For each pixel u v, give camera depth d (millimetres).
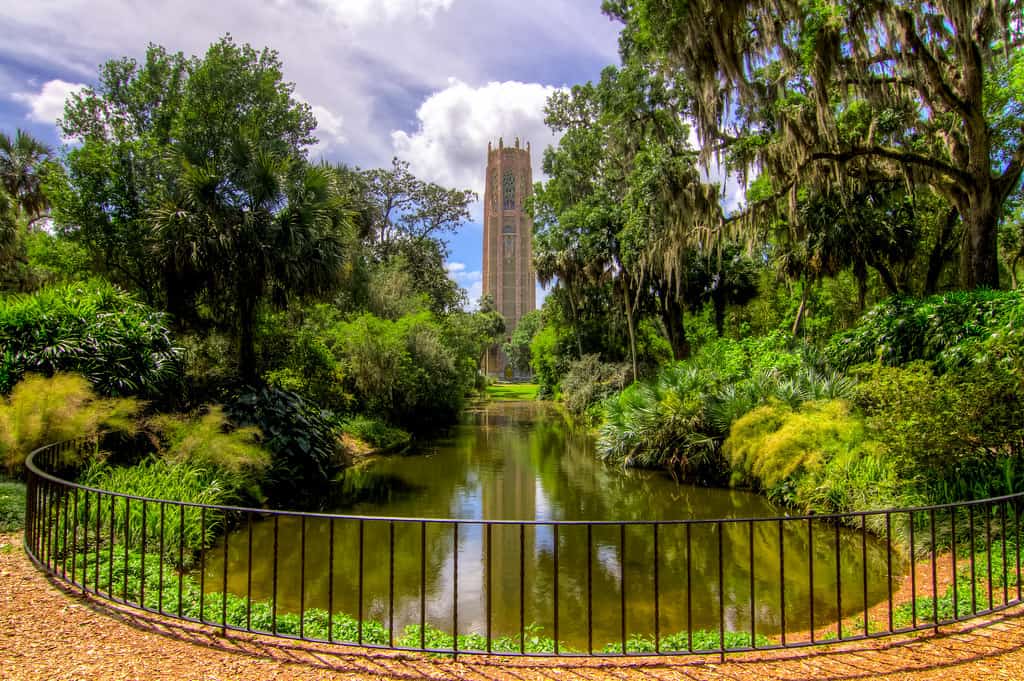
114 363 8875
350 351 17562
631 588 6156
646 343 29062
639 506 10039
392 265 27594
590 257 21766
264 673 3312
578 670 3465
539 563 7086
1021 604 4383
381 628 4406
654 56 14141
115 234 13883
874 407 7949
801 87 12672
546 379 44000
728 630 4969
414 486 11812
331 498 10633
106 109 15586
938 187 11688
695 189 13234
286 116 16312
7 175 22062
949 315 9672
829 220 14719
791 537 7891
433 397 21922
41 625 3832
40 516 5461
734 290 22547
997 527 5980
